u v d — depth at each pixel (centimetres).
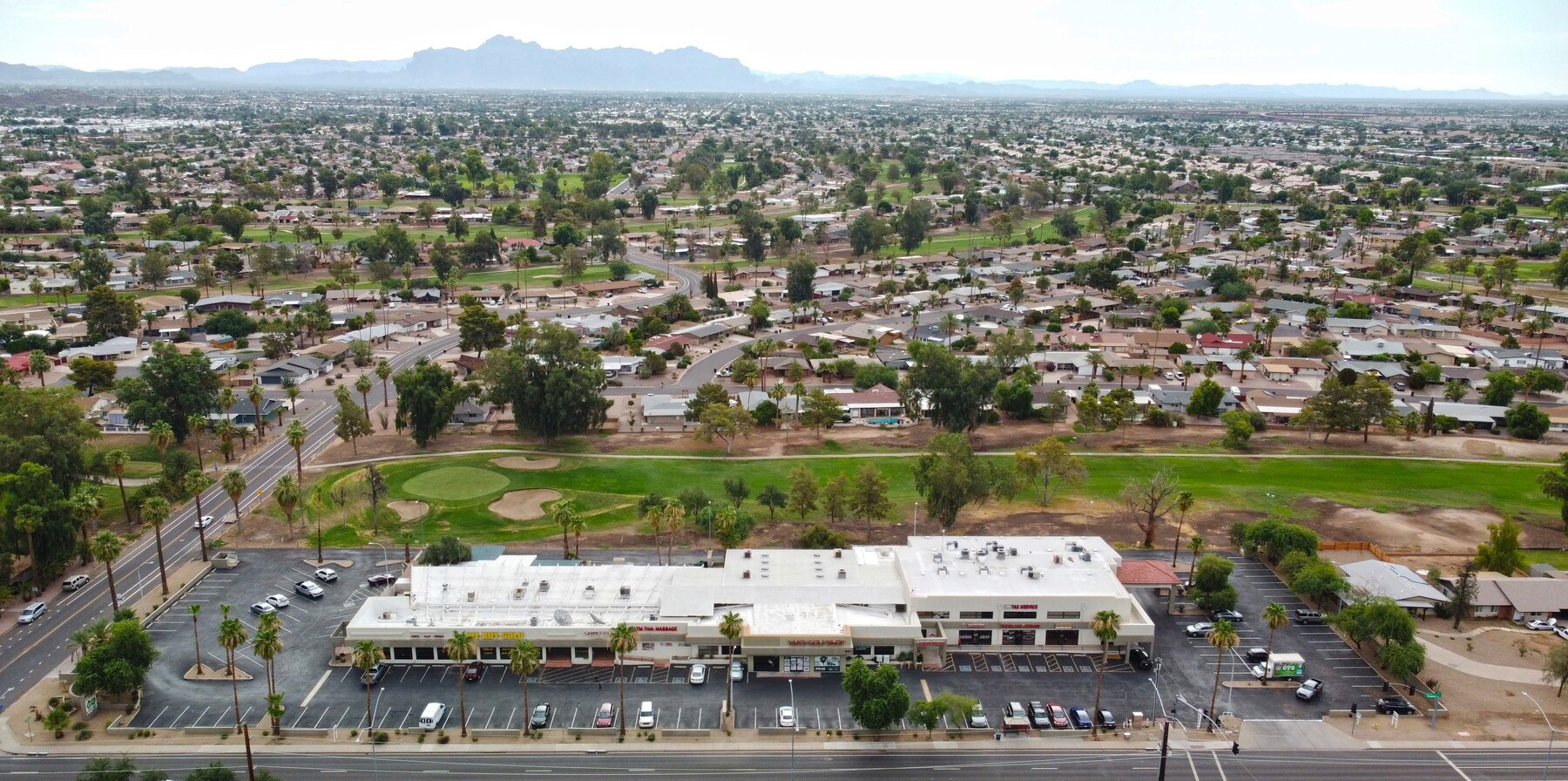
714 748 11069
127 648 11612
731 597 13162
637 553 15538
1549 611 13800
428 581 13525
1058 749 11100
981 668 12644
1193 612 14025
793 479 16938
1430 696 11844
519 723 11444
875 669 12450
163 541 15900
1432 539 16438
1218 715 11675
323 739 11119
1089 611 12950
